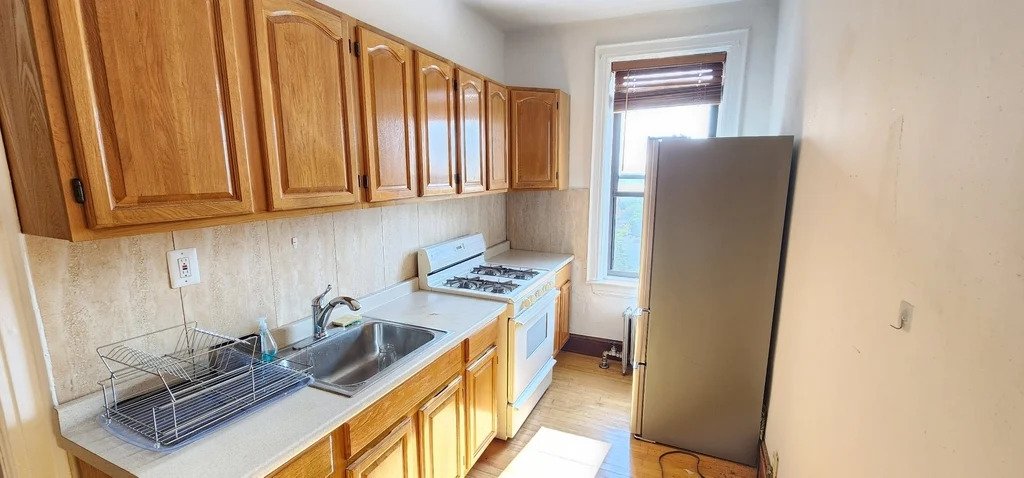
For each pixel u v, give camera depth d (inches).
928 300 29.7
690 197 86.5
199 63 42.1
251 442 44.1
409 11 94.0
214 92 43.7
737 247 84.7
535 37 134.3
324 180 57.5
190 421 46.4
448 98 84.9
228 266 59.3
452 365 73.0
